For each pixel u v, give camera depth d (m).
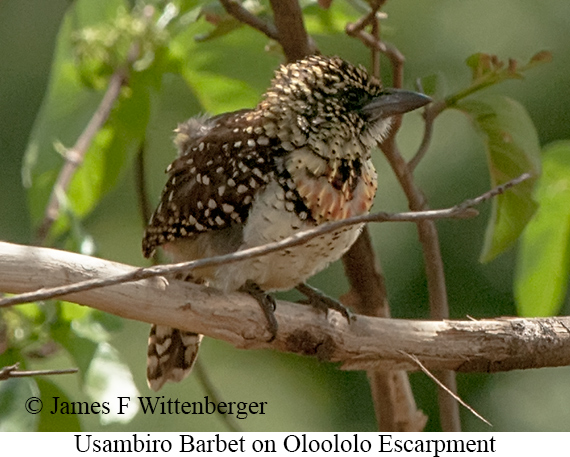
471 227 9.45
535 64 7.02
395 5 9.84
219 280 6.94
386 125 7.21
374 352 6.49
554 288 7.82
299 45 7.18
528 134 7.04
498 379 10.03
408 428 7.78
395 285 9.31
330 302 6.82
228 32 7.32
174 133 8.59
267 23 7.23
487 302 9.44
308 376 10.62
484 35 9.79
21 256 5.49
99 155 7.87
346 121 7.05
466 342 6.52
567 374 10.01
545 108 9.55
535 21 9.77
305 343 6.41
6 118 10.38
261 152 6.90
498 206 7.16
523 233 7.76
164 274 4.87
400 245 9.35
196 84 8.08
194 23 7.76
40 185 7.65
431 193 9.41
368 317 6.56
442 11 9.88
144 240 7.51
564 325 6.61
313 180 6.85
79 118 7.72
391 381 7.65
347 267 7.64
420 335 6.51
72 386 9.00
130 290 5.83
